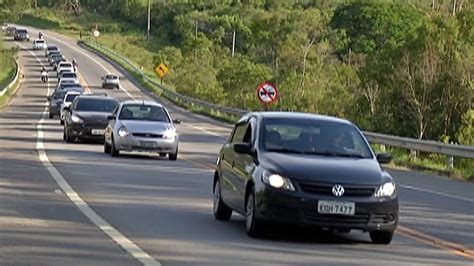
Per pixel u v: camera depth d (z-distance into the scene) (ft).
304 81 506.48
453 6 536.83
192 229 128.16
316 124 129.49
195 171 216.74
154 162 237.66
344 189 114.42
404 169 268.00
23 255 104.73
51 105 437.58
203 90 640.17
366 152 126.52
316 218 113.70
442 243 124.47
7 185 174.09
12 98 617.21
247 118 137.18
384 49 407.23
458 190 209.15
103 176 194.80
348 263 106.32
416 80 378.12
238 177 127.75
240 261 104.73
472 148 249.14
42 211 140.97
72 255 105.29
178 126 436.35
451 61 372.58
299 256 109.70
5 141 293.02
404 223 144.15
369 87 400.67
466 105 367.45
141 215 140.05
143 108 258.57
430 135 372.99
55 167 211.41
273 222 115.75
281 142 125.29
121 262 101.65
